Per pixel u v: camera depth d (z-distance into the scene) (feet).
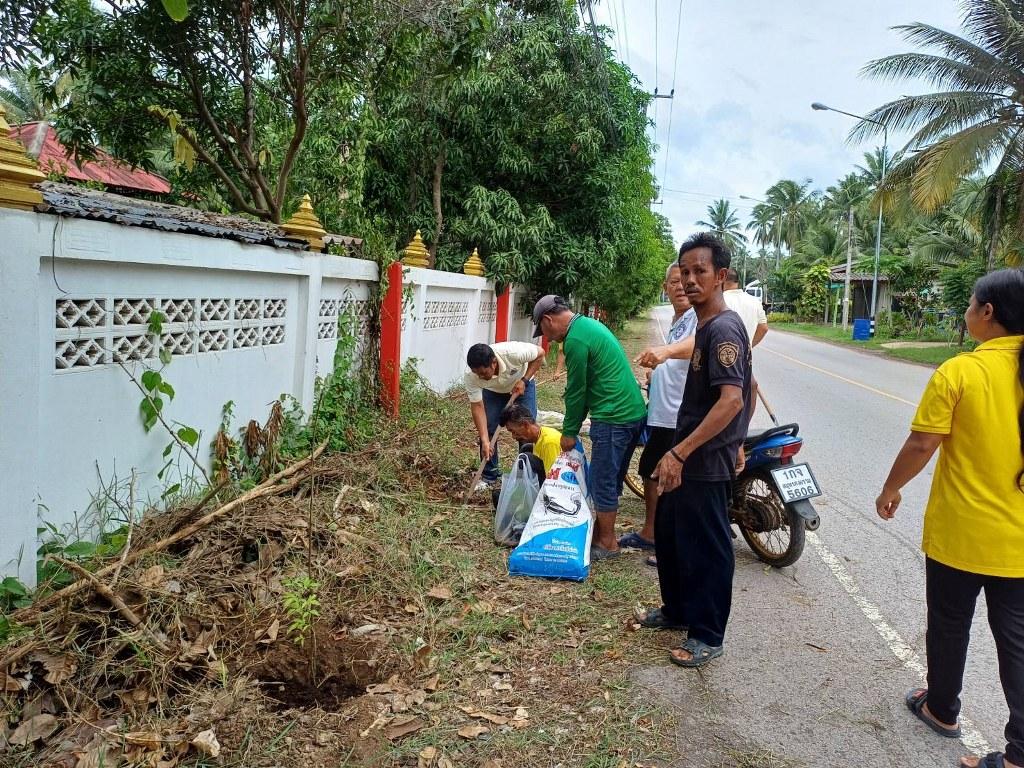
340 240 20.97
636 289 72.08
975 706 9.97
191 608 9.72
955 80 55.72
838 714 9.59
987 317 8.24
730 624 12.17
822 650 11.33
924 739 9.11
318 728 8.54
